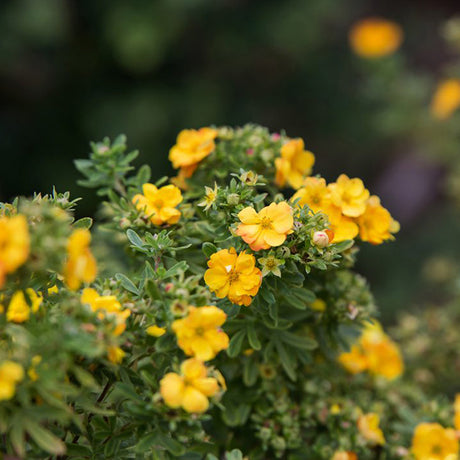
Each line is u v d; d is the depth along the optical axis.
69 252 0.98
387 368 1.29
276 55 2.90
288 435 1.17
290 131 3.05
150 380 1.02
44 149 2.87
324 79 3.02
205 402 1.00
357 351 1.27
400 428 1.23
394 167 3.04
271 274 1.06
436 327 1.41
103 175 1.19
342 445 1.18
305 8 2.82
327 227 1.06
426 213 2.86
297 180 1.17
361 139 3.04
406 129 2.29
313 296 1.10
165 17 2.66
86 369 1.01
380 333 1.31
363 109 3.01
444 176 2.90
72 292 1.04
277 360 1.16
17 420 0.98
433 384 1.40
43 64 2.82
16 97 2.84
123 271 1.31
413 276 2.53
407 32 3.33
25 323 1.01
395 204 2.92
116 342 0.99
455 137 2.22
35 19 2.59
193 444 1.12
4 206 1.05
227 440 1.18
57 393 1.00
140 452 1.04
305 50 2.89
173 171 2.74
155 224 1.12
